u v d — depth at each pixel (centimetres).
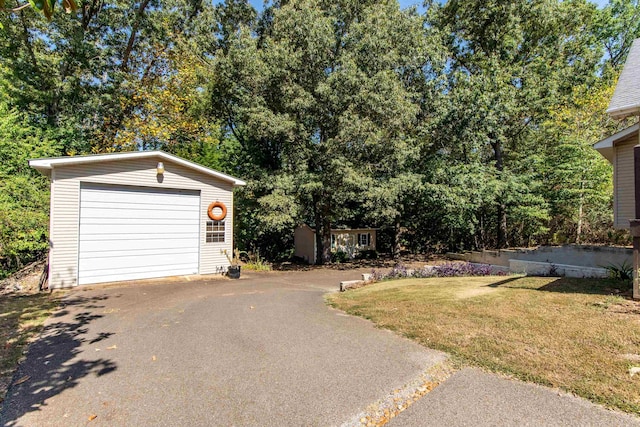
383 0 1477
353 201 1562
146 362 346
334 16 1445
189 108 1561
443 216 1647
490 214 1764
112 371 326
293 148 1356
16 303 606
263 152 1605
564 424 223
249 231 1634
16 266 940
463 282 744
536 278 712
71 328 460
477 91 1405
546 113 1526
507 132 1630
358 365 325
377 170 1380
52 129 1274
